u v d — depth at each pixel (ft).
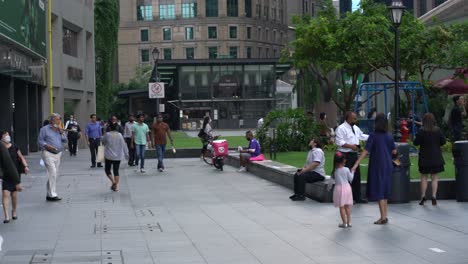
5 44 85.92
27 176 73.51
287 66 249.14
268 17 412.98
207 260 30.25
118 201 52.24
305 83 141.18
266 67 247.29
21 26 93.20
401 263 28.81
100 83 183.01
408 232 36.24
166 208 48.06
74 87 143.02
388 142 39.14
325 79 119.44
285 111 90.12
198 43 390.42
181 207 48.49
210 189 59.82
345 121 47.11
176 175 73.92
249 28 395.75
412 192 47.98
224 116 247.50
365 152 39.32
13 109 109.81
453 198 48.93
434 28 94.32
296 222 40.68
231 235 36.60
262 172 68.80
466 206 45.42
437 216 41.39
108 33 183.11
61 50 132.36
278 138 88.53
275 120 89.97
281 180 61.36
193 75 244.63
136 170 80.38
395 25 60.80
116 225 40.52
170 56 393.91
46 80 118.62
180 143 125.49
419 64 96.27
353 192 47.50
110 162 59.16
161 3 393.70
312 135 88.63
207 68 245.24
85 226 40.22
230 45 391.04
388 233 36.06
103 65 182.80
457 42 93.66
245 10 393.91
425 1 219.82
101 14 181.37
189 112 246.68
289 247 32.94
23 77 102.47
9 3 85.25
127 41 395.75
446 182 48.75
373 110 79.20
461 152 47.01
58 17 130.11
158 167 78.95
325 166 63.00
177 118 258.57
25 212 46.39
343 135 46.60
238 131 225.15
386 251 31.37
